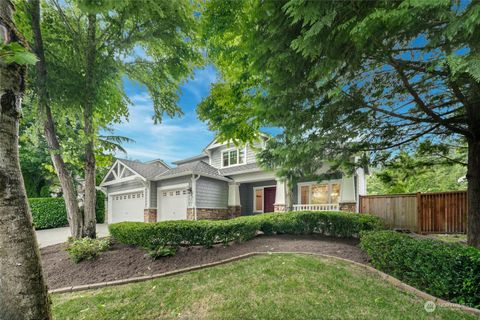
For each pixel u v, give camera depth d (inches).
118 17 215.2
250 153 540.4
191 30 226.2
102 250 207.5
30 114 231.3
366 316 102.8
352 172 213.6
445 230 280.8
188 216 463.2
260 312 109.3
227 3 156.2
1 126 64.6
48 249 236.7
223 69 214.5
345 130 152.4
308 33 76.5
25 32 192.2
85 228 246.2
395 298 118.6
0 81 64.2
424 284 126.2
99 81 230.2
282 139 174.1
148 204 514.3
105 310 118.4
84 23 249.0
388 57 102.9
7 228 63.4
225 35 178.5
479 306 103.6
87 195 251.6
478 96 113.4
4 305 61.4
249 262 178.4
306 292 126.0
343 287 131.2
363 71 123.6
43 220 484.1
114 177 607.8
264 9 97.3
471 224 154.9
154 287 143.8
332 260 176.7
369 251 167.6
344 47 92.8
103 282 156.9
